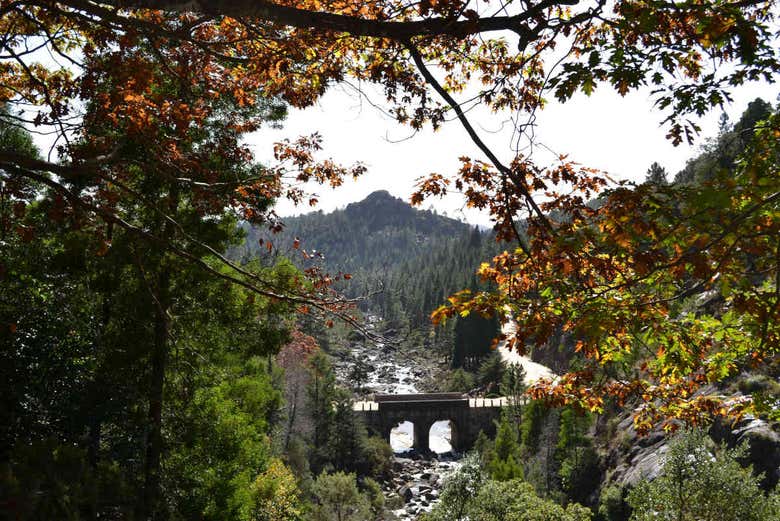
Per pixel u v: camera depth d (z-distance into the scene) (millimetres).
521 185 4520
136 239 11094
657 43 4387
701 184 4203
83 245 11750
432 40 5723
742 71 4449
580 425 47875
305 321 13938
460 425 71562
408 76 5926
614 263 4930
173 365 15086
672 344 6523
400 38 4387
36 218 10625
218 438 16719
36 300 14266
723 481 15844
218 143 8391
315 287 7570
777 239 4250
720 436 32531
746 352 6336
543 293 5379
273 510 27734
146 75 5559
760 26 4039
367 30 4293
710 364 6758
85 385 14328
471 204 5254
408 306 151500
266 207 8266
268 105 11648
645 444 41156
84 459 5984
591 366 7387
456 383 91125
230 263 5734
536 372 78500
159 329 13516
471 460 29750
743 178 4305
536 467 49969
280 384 47000
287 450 46094
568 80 4426
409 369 108188
